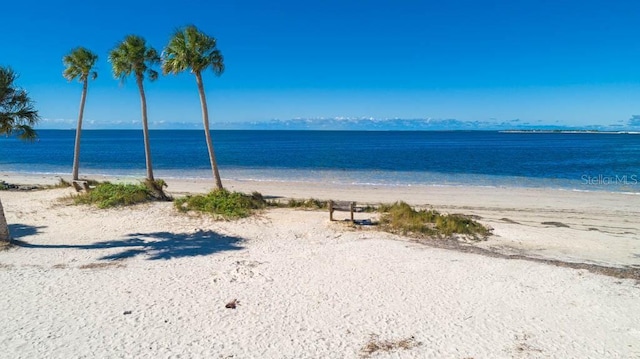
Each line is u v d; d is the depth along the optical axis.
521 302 8.20
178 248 11.65
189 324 7.10
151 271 9.72
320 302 8.10
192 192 23.78
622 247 12.61
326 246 12.08
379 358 6.14
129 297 8.19
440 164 45.28
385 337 6.76
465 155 60.75
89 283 8.89
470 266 10.36
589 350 6.41
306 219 15.38
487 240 13.22
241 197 17.55
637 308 7.94
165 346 6.36
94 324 7.03
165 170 38.69
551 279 9.48
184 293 8.43
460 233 13.84
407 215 15.52
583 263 10.97
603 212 18.38
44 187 23.48
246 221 14.88
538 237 13.64
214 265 10.21
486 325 7.22
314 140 139.25
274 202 18.73
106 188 18.16
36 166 42.38
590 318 7.52
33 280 9.01
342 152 69.38
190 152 68.12
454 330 7.03
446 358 6.15
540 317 7.55
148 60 21.02
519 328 7.12
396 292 8.64
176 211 15.95
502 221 16.30
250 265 10.23
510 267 10.31
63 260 10.45
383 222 14.95
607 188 26.34
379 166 42.88
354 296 8.41
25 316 7.28
